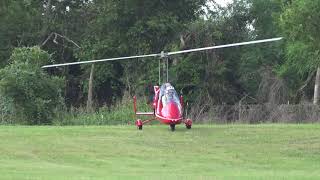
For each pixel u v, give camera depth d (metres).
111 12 158.12
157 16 156.75
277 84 151.88
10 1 162.75
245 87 157.00
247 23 166.62
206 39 153.38
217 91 153.50
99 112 131.00
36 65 122.19
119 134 67.12
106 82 164.25
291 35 62.28
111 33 159.75
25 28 166.00
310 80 154.88
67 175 43.75
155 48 158.75
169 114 68.25
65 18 169.88
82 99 168.00
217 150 58.94
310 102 146.38
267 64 161.25
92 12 167.00
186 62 150.75
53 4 170.88
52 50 168.38
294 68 152.62
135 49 158.12
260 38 165.88
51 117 118.00
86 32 163.00
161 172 47.38
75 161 53.28
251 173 47.06
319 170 49.84
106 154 56.53
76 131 69.25
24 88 114.50
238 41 160.38
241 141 63.16
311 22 60.44
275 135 66.06
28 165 50.03
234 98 155.62
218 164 52.53
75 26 169.12
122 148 59.28
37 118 115.69
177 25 156.00
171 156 55.91
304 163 53.47
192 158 55.09
